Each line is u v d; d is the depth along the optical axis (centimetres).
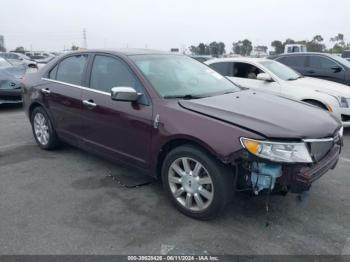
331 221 346
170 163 355
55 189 416
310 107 397
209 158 323
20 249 302
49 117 523
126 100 371
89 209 369
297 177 303
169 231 328
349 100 656
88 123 447
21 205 377
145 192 407
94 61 455
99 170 473
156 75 405
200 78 444
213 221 344
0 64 997
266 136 300
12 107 955
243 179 328
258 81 756
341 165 498
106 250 301
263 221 345
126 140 399
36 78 551
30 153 543
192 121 335
